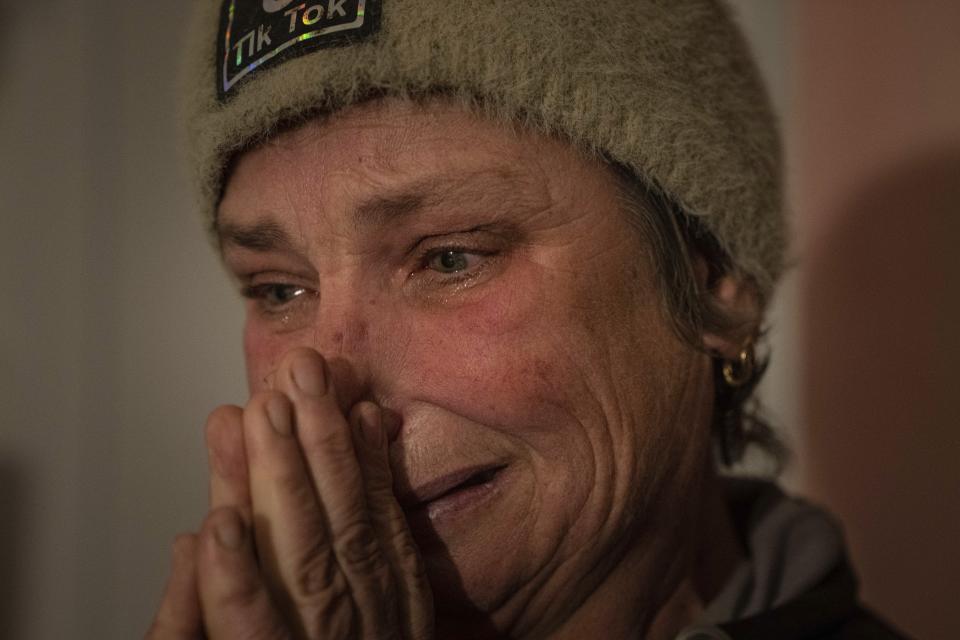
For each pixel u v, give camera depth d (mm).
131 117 1391
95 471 1386
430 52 629
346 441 581
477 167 647
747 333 816
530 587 710
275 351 769
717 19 814
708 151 739
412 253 670
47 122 1379
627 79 682
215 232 829
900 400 1266
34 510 1377
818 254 1386
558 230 668
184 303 1392
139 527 1393
